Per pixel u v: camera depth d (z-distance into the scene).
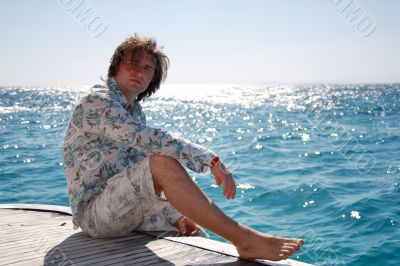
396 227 4.93
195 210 2.24
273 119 25.81
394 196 6.42
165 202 2.46
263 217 5.50
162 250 2.56
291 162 10.22
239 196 6.68
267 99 60.66
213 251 2.53
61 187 7.69
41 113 31.97
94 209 2.67
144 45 2.71
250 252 2.28
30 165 9.96
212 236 4.89
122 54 2.71
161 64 2.88
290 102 50.25
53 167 9.69
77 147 2.68
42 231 3.04
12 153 12.01
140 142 2.37
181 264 2.32
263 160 10.63
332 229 4.95
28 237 2.87
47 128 20.38
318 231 4.87
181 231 2.92
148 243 2.70
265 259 2.28
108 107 2.49
